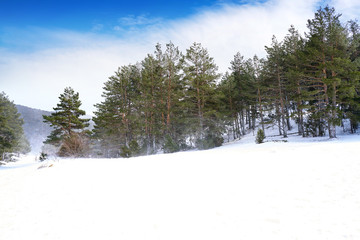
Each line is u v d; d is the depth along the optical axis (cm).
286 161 768
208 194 528
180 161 1039
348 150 816
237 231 346
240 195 499
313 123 2303
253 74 3175
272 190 508
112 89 3222
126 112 2984
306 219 362
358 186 466
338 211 376
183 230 364
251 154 1019
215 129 2753
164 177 742
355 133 2042
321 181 527
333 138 1755
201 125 2567
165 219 412
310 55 1894
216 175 697
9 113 4275
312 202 422
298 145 1227
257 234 332
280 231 334
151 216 432
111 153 3572
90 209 504
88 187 706
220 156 1070
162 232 364
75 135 2531
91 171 988
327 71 2084
